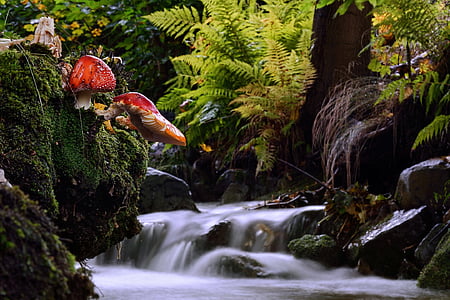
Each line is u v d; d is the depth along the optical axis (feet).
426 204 14.87
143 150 6.75
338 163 19.19
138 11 30.66
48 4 30.83
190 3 31.94
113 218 6.48
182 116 24.50
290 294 11.77
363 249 14.53
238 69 23.34
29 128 5.36
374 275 14.33
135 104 5.59
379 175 19.06
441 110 17.16
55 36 6.21
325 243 15.29
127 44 32.09
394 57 22.12
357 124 18.66
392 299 11.04
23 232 3.62
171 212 20.30
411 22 17.26
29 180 5.23
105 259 16.92
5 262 3.46
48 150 5.49
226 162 26.21
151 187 21.15
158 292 12.09
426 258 13.61
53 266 3.73
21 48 5.69
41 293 3.60
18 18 28.53
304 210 16.75
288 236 16.51
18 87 5.41
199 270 15.53
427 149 17.71
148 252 16.97
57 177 5.74
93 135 5.92
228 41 24.49
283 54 21.68
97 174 5.92
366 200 15.90
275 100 21.88
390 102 18.38
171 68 32.42
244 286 13.03
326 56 21.12
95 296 4.09
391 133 18.33
